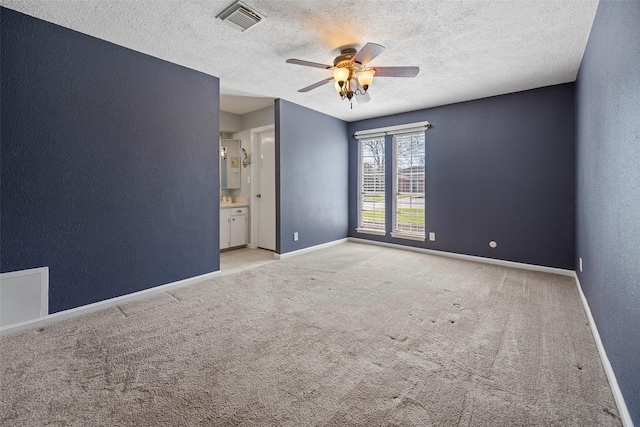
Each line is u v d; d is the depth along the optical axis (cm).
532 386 166
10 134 223
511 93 407
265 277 365
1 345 208
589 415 145
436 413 146
